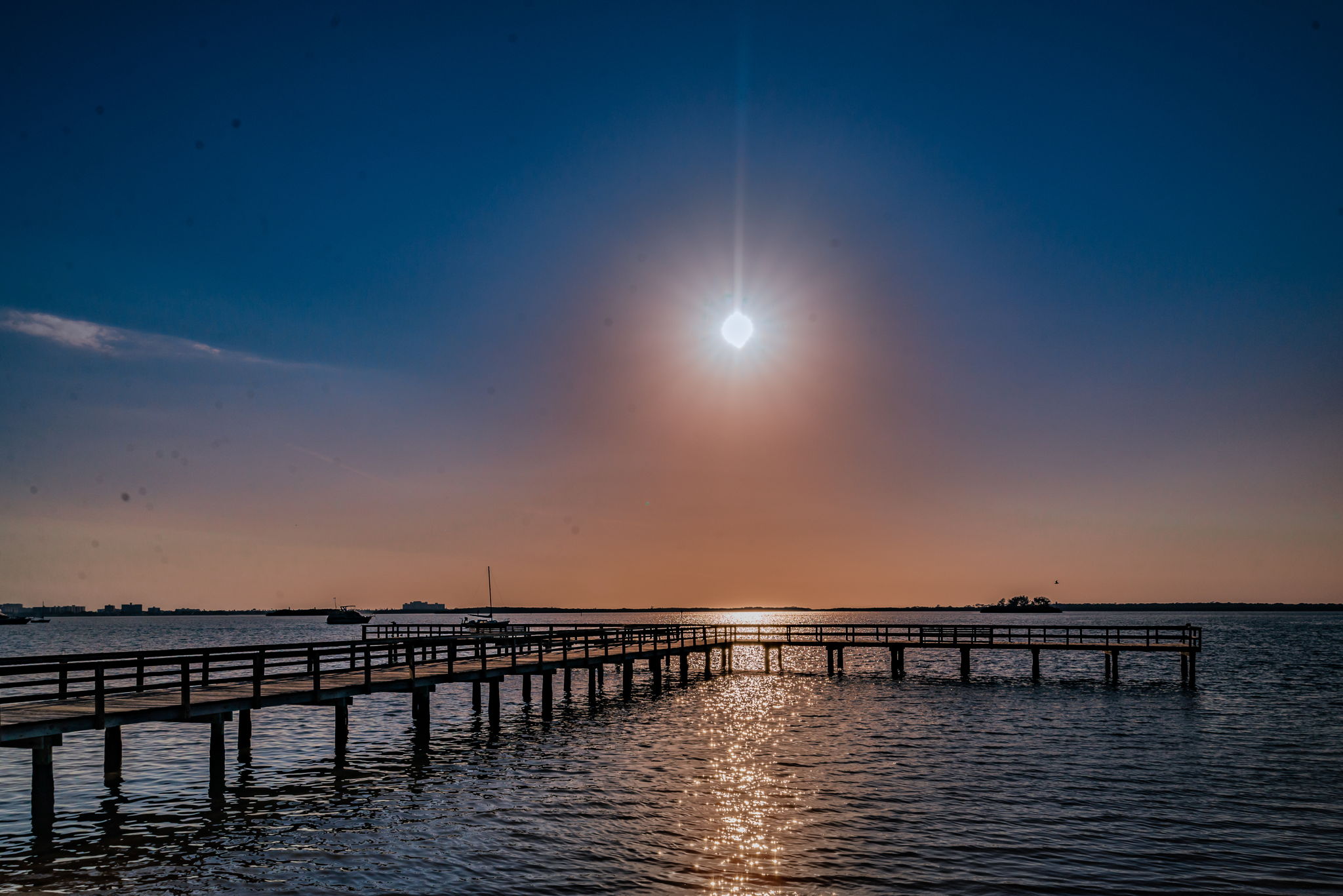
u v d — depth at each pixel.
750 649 82.19
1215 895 14.02
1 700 16.25
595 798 20.00
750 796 20.12
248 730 24.48
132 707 18.72
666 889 14.19
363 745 27.08
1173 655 75.75
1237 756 25.16
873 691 43.19
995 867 15.28
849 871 15.02
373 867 15.20
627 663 40.75
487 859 15.59
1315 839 16.91
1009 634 47.56
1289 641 101.19
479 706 35.00
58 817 18.25
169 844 16.45
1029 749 26.16
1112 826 17.75
